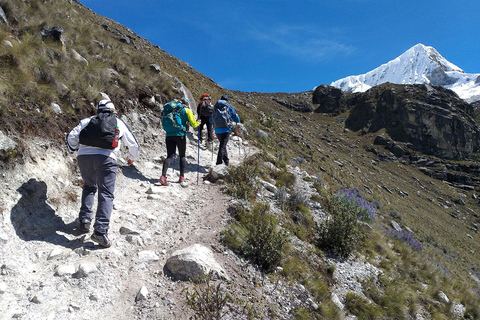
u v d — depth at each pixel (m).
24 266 3.50
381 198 28.36
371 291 5.98
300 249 5.86
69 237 4.26
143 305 3.46
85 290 3.45
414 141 97.50
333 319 4.56
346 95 124.06
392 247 9.02
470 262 23.67
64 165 5.36
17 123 4.79
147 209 5.51
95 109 7.03
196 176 7.70
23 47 6.31
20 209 4.06
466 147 99.81
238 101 28.00
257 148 11.39
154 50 28.09
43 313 3.06
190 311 3.40
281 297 4.39
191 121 6.86
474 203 68.25
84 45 9.63
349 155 66.44
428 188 69.50
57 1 12.54
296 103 119.81
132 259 4.14
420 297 6.94
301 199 7.54
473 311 7.61
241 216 5.71
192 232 4.96
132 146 4.67
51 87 6.23
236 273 4.33
